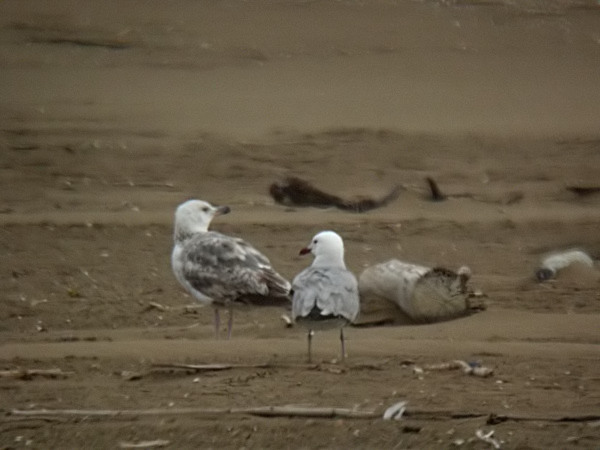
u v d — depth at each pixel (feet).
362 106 99.04
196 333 47.55
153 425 37.14
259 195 74.95
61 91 102.01
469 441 36.19
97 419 37.65
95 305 52.37
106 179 78.64
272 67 111.65
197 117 94.68
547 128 93.04
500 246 63.46
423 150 86.33
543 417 37.65
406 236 64.80
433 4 130.41
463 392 39.65
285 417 37.58
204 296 45.96
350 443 36.14
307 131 90.58
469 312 48.62
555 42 122.01
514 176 80.23
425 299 47.85
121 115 94.63
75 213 69.15
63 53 113.50
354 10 127.85
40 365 42.57
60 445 36.22
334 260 43.60
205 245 46.11
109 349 44.21
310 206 71.41
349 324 45.57
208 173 80.12
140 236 64.18
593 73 112.98
